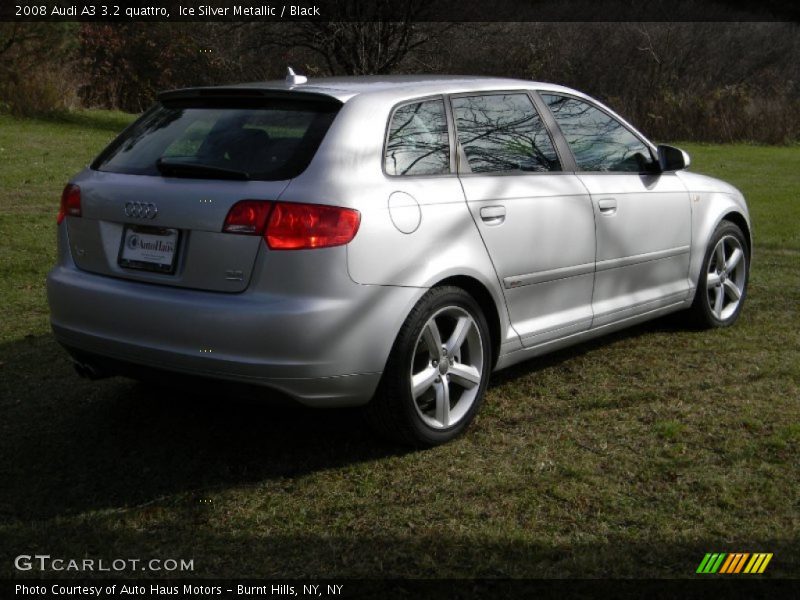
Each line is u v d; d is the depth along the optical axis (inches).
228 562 120.9
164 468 149.2
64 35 797.2
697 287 221.0
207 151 148.9
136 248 148.3
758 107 918.4
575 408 173.8
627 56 1066.1
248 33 988.6
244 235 137.4
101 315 149.2
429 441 154.9
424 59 976.3
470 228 157.2
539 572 116.6
